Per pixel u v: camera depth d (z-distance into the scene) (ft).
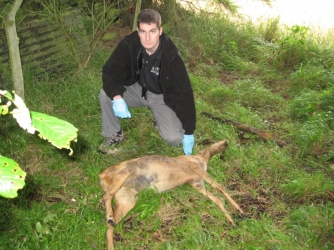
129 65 6.70
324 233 5.82
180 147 7.76
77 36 10.68
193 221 6.00
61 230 5.71
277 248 5.59
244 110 9.18
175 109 6.81
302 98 9.56
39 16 10.11
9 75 9.23
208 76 11.34
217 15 14.26
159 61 6.50
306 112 9.15
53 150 7.32
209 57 12.36
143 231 5.88
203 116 8.87
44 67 10.09
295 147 8.14
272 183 7.06
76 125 8.28
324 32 14.52
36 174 6.91
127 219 6.07
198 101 9.39
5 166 1.70
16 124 7.70
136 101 7.27
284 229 6.02
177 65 6.44
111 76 6.73
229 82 11.09
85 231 5.77
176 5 13.55
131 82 6.94
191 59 12.17
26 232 5.65
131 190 5.85
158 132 8.14
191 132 6.95
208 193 6.27
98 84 9.62
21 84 7.63
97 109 8.86
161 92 6.94
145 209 6.03
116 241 5.71
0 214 5.92
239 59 11.90
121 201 5.74
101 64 10.89
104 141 7.58
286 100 10.11
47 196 6.50
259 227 5.92
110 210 5.41
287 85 10.98
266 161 7.45
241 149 7.73
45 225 5.75
